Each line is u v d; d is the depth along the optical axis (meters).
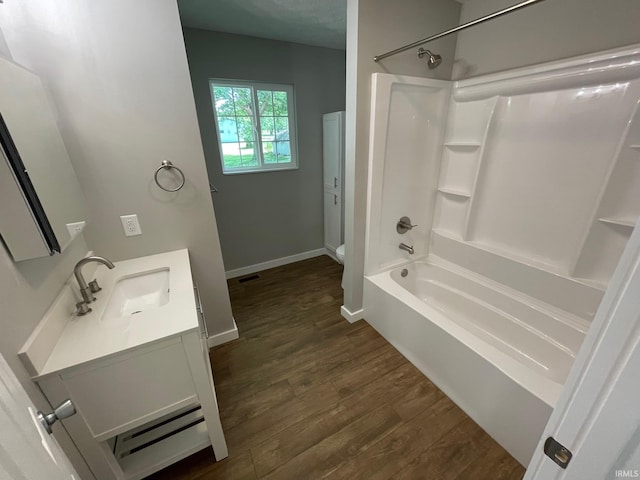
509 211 1.86
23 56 1.12
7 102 0.80
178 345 1.02
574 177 1.51
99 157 1.36
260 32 2.38
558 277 1.62
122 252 1.54
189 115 1.48
